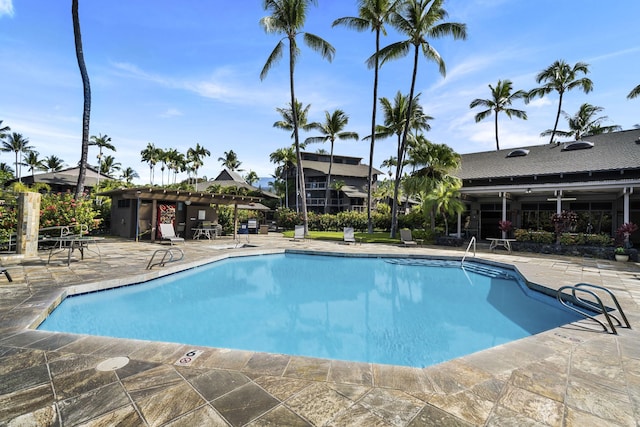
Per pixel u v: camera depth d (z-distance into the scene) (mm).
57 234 11023
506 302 6855
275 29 18016
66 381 2539
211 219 18312
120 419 2076
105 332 4648
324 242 16938
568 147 17094
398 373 2807
